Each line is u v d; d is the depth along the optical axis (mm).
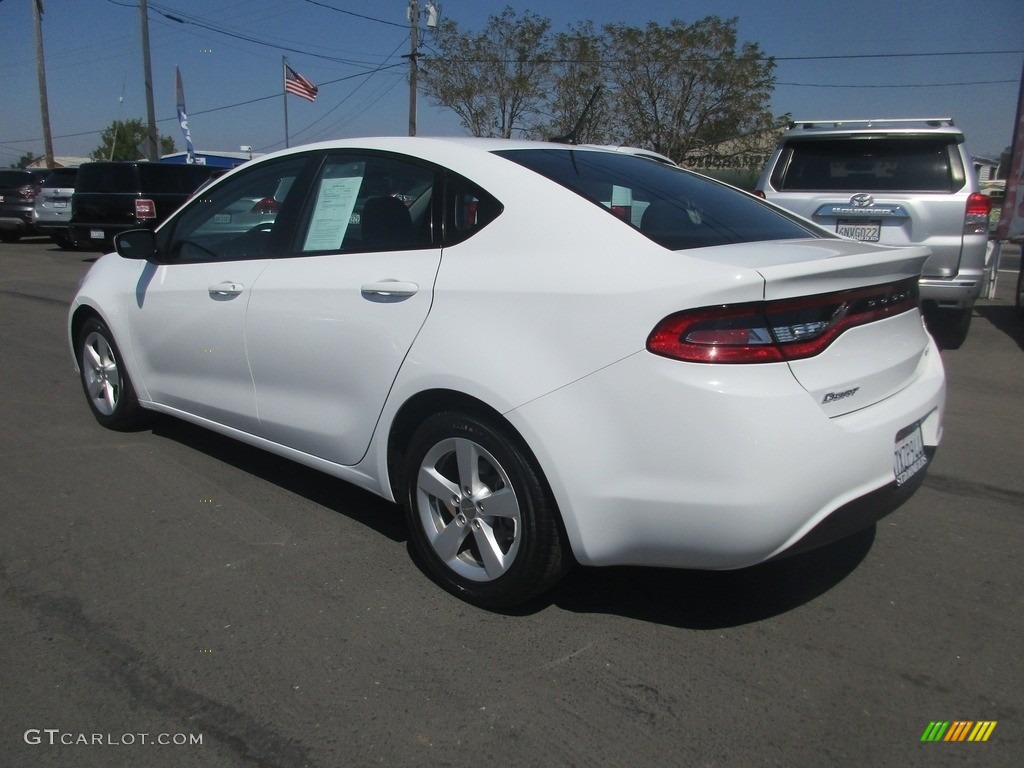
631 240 2766
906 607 3164
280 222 3865
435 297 3057
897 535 3783
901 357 2955
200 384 4285
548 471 2730
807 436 2500
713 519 2516
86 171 15930
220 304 3998
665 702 2594
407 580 3342
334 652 2846
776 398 2471
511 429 2854
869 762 2346
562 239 2863
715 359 2473
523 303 2809
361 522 3885
